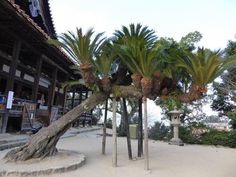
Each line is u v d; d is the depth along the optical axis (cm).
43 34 934
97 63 650
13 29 910
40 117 1310
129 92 679
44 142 633
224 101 1978
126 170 621
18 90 1384
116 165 659
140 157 815
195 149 1195
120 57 674
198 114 1864
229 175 635
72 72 1586
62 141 1134
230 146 1445
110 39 664
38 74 1184
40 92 1722
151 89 624
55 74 1431
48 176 518
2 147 749
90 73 616
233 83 1586
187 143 1510
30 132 1098
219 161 848
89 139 1320
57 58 1292
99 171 593
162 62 627
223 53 557
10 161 584
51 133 645
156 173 609
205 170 684
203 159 875
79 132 1655
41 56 1200
